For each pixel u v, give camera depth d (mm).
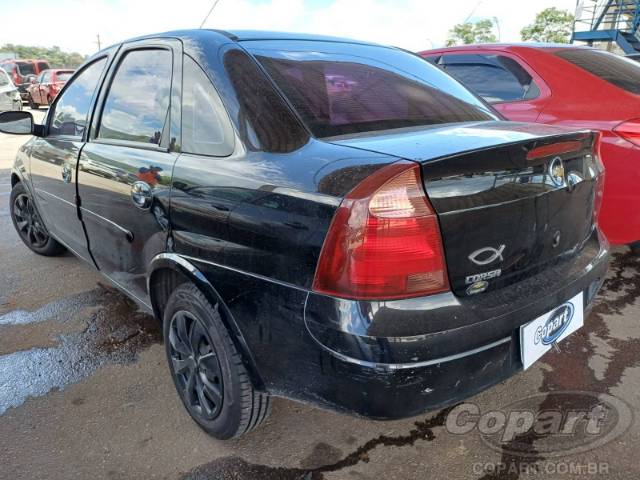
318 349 1536
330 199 1497
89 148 2713
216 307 1848
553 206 1816
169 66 2275
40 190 3457
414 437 2127
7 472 1961
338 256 1471
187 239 1955
